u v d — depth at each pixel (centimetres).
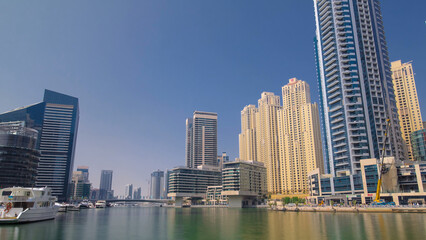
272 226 7281
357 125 17725
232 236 5616
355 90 18350
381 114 17938
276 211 16388
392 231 5784
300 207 15488
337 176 17338
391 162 14712
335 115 18812
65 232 6406
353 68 18750
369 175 15275
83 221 9794
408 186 14250
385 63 19750
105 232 6500
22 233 6025
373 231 5838
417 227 6369
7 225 7350
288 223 7994
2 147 19875
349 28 19538
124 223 8988
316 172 19250
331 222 7938
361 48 19212
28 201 8088
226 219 10294
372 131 17500
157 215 14075
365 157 17012
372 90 18262
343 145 18050
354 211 12719
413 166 14275
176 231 6625
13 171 19812
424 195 13250
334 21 19850
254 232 6138
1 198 7806
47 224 8019
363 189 15500
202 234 6003
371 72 18750
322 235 5450
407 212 11519
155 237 5672
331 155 18850
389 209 11938
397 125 18550
